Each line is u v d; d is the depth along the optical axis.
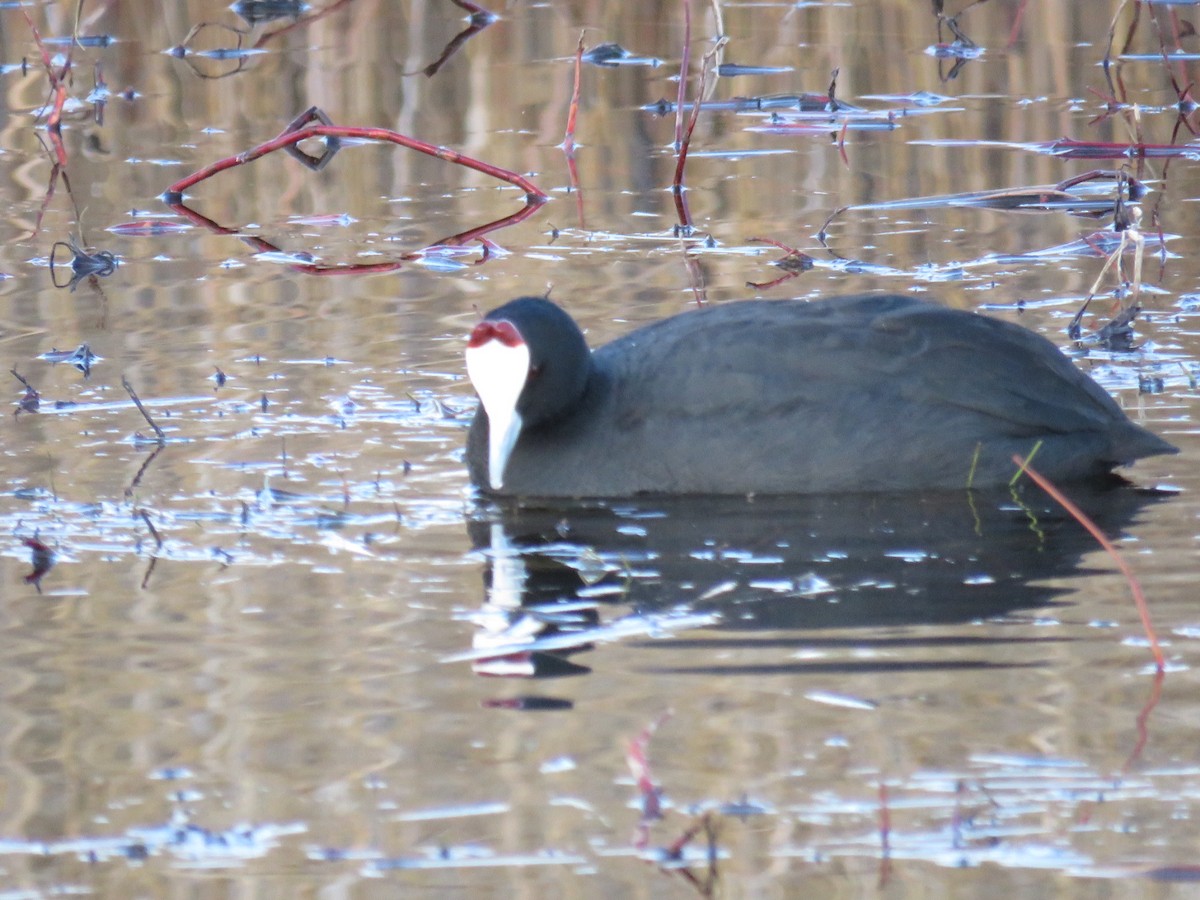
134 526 10.35
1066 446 10.87
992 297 14.71
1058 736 7.50
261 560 9.84
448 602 9.20
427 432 11.96
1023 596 9.06
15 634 8.85
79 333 14.13
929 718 7.70
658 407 10.80
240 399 12.58
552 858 6.73
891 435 10.70
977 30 25.45
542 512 10.59
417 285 15.45
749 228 17.11
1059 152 19.48
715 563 9.67
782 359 10.83
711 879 6.55
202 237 17.19
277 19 27.36
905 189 18.41
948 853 6.69
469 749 7.52
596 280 15.41
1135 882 6.47
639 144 20.58
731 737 7.56
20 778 7.38
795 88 22.75
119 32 26.53
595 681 8.16
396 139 18.36
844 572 9.48
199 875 6.68
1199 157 19.25
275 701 8.04
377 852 6.80
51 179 19.30
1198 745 7.39
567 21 26.95
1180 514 10.28
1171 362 12.98
